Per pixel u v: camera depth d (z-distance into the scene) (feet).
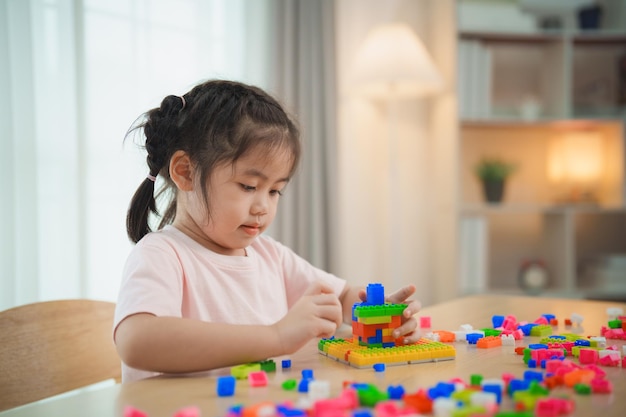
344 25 9.60
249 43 8.45
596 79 10.57
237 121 3.26
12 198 6.03
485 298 4.97
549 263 10.05
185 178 3.45
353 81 8.86
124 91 7.08
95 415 2.09
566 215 9.46
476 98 9.44
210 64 7.98
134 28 7.19
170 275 3.16
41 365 3.29
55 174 6.48
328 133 8.95
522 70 10.54
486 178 9.71
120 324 2.77
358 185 9.86
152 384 2.45
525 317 4.07
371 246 10.08
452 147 9.34
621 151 9.44
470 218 9.36
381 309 2.90
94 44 6.83
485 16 9.59
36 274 6.23
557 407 1.96
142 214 3.77
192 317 3.42
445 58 9.55
